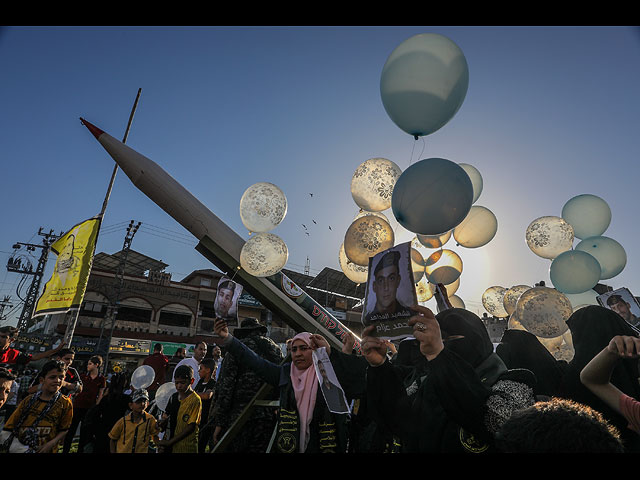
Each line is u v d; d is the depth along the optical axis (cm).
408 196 231
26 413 389
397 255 204
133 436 448
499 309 403
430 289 402
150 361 782
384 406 197
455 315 213
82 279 686
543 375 266
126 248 3169
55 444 393
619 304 290
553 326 251
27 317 3425
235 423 367
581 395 212
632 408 152
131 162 492
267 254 354
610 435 99
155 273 3466
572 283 297
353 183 341
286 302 505
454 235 391
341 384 283
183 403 439
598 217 367
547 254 355
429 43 243
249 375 409
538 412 105
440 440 179
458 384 155
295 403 311
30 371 706
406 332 191
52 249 744
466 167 384
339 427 303
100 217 714
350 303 3284
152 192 498
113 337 3073
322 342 290
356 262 314
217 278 3809
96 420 619
